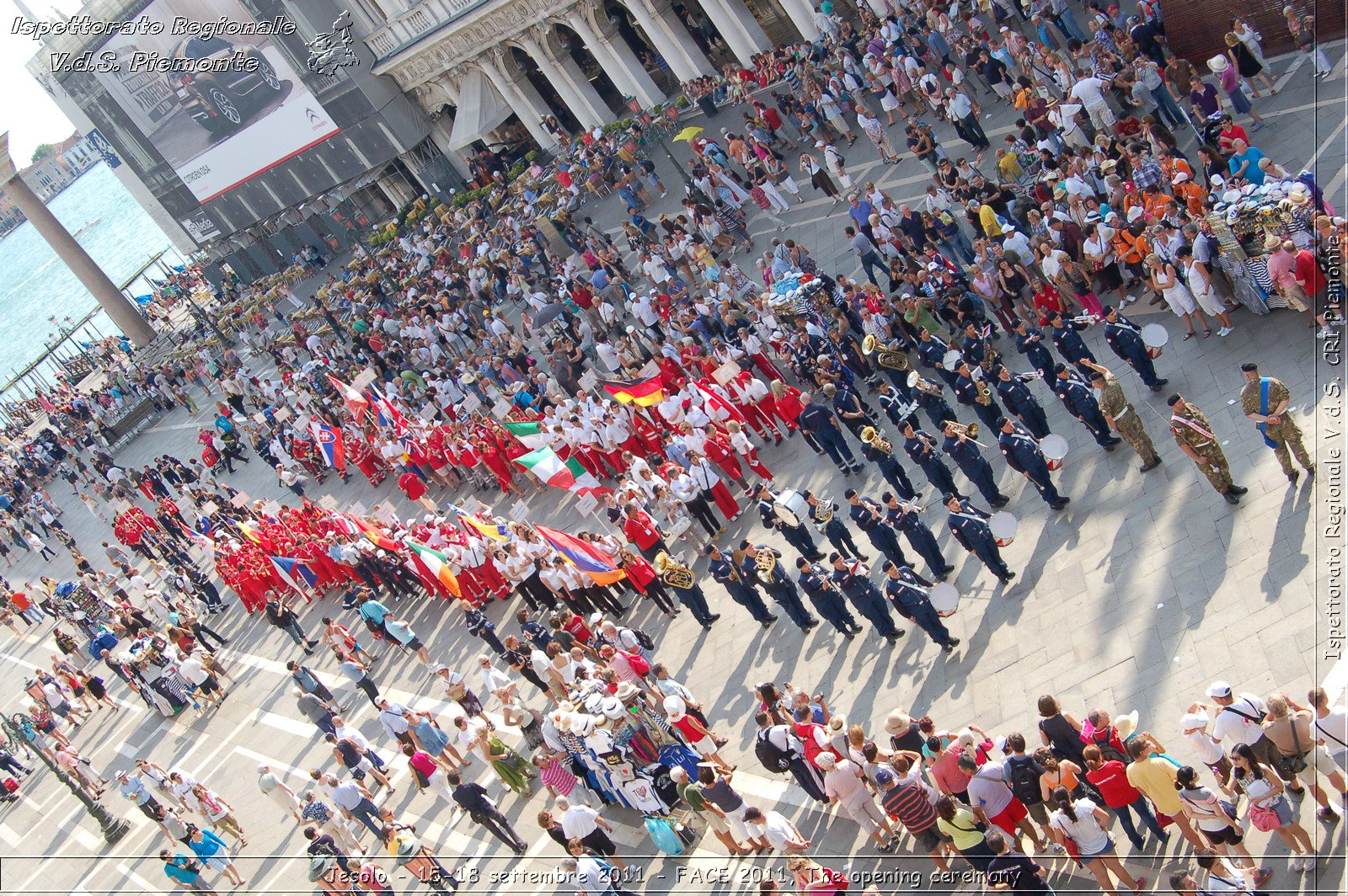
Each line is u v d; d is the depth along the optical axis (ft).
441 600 91.09
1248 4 75.97
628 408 87.04
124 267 454.81
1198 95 72.49
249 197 219.82
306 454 129.59
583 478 78.33
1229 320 61.21
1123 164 71.97
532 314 124.98
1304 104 70.90
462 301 132.36
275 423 135.54
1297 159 67.05
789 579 62.49
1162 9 81.15
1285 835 36.68
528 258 134.41
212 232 231.71
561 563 73.41
